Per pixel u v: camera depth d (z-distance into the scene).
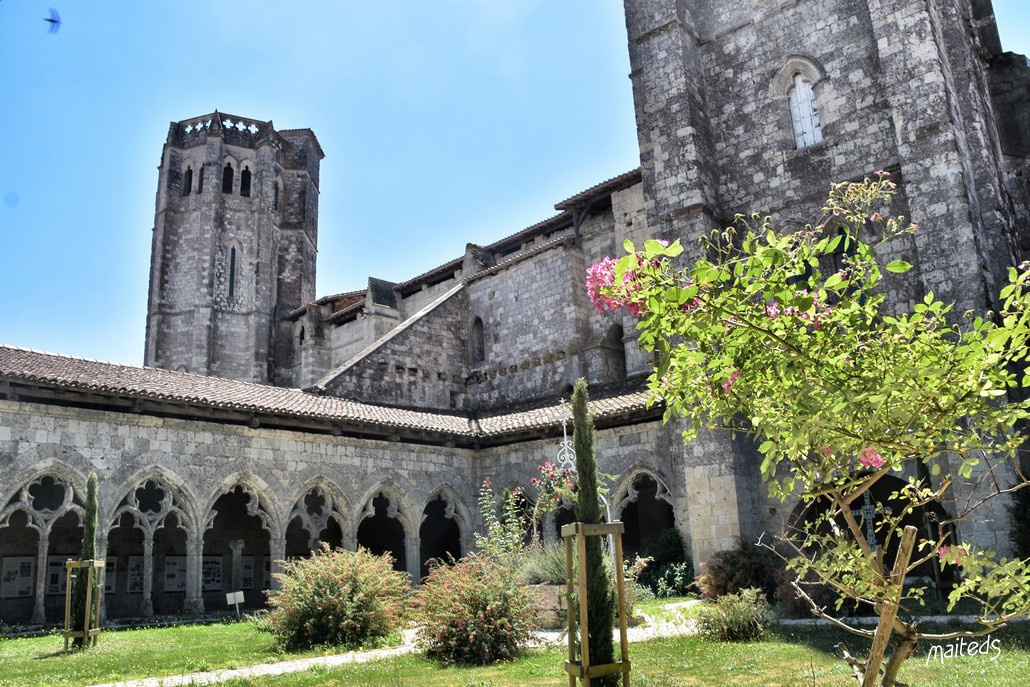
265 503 22.84
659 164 25.89
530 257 35.28
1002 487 17.94
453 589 13.82
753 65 26.00
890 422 5.58
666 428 24.11
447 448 27.91
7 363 18.78
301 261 58.62
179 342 53.28
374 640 15.33
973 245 19.75
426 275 42.19
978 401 5.50
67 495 19.39
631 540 31.53
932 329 6.38
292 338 55.16
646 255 6.02
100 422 20.08
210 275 53.91
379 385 32.34
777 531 22.14
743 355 6.07
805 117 24.95
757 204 25.05
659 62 26.53
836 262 22.94
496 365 35.81
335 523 32.47
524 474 27.27
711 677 10.40
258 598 28.83
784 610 17.12
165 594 26.70
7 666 13.05
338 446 24.86
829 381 5.72
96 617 16.39
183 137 58.06
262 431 23.14
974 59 24.05
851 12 24.14
